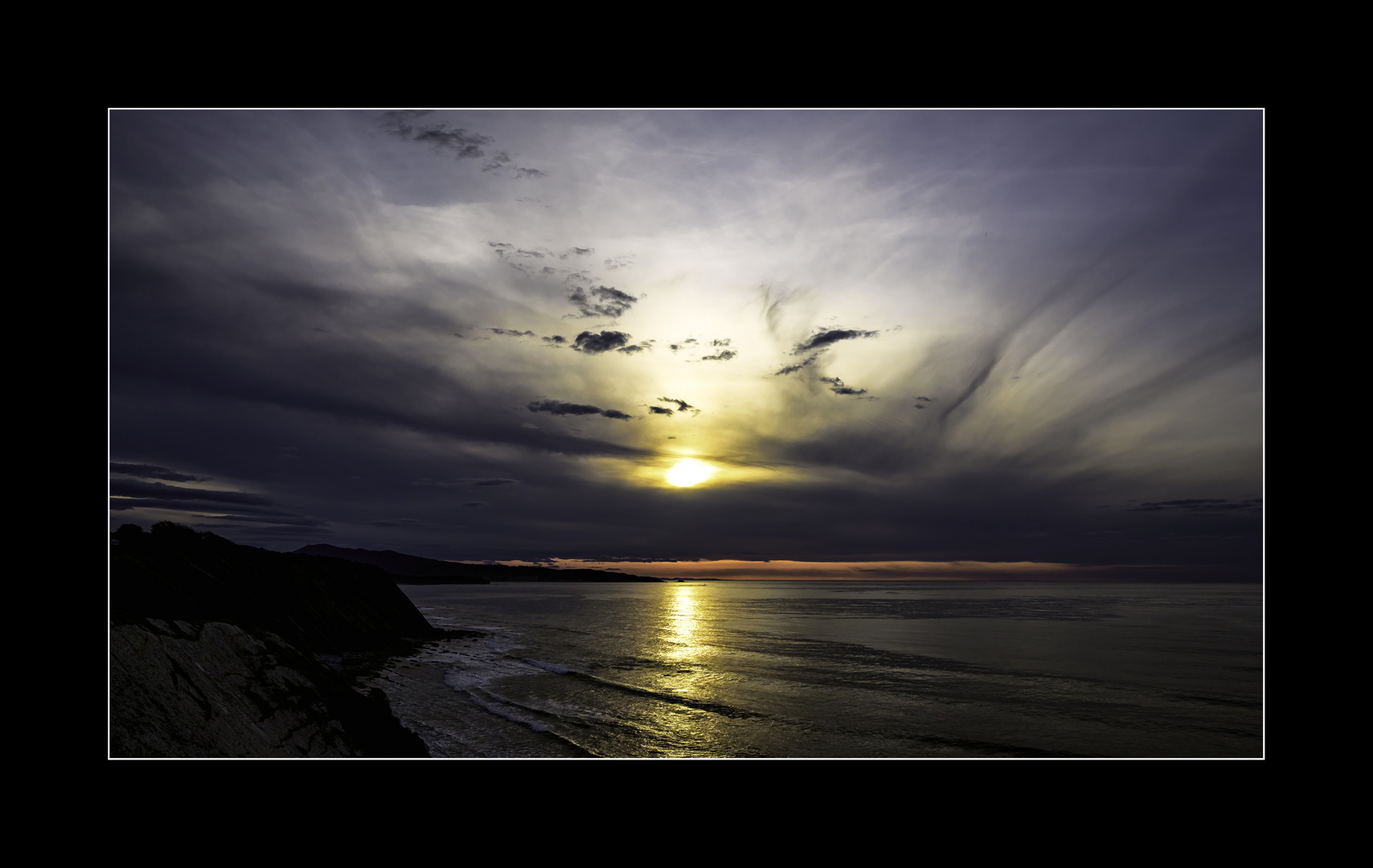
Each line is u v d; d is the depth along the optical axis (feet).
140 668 37.78
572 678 96.99
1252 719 74.49
